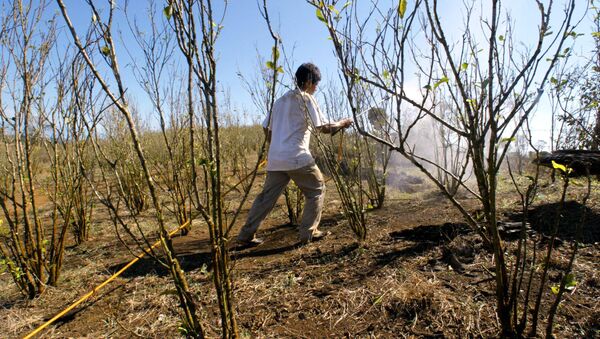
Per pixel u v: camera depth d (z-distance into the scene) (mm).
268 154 2955
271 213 4254
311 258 2656
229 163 7691
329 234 3201
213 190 1278
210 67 1204
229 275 1425
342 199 2879
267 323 1850
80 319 2047
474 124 1341
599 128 3453
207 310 1993
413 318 1778
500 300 1489
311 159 2908
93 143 1413
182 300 1331
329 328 1774
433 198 4172
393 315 1821
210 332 1779
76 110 2533
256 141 9477
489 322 1677
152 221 4191
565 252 2271
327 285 2184
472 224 1456
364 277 2229
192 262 2791
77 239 3496
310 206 2982
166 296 2189
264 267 2572
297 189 3729
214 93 1219
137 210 4590
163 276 2537
